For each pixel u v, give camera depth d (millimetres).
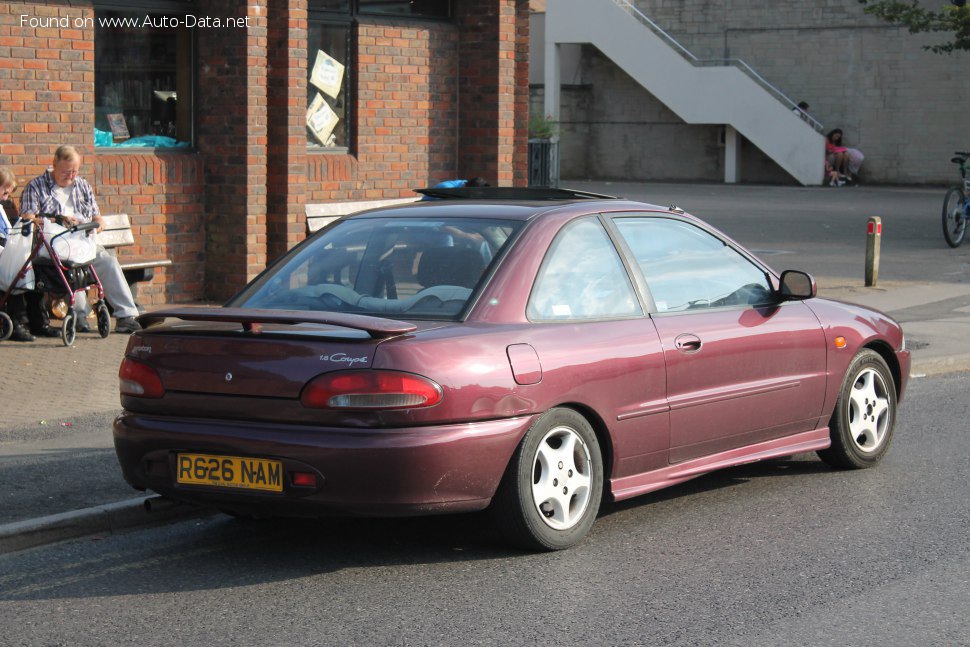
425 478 5426
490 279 5934
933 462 8055
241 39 13219
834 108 40625
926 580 5656
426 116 15695
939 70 39094
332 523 6645
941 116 39281
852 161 40219
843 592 5477
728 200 33062
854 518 6719
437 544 6211
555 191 7004
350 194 14930
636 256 6578
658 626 5035
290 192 13766
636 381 6223
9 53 11977
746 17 41469
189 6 13492
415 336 5535
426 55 15594
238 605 5309
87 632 4980
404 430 5402
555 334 5938
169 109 13539
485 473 5605
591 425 6121
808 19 40594
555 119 42375
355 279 6164
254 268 13609
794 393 7184
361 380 5379
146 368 5793
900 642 4867
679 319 6555
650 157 43125
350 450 5359
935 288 16859
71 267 11141
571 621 5094
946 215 21750
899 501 7078
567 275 6184
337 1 14695
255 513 5707
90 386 9617
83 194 11594
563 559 5945
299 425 5473
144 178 13125
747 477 7680
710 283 6914
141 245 13195
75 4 12406
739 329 6824
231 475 5582
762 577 5688
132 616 5172
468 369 5539
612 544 6211
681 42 42406
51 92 12297
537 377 5762
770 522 6641
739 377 6812
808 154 39531
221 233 13664
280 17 13477
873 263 16875
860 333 7641
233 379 5574
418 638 4898
